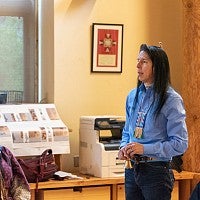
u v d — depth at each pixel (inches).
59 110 207.6
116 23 215.5
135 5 218.5
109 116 197.0
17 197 160.4
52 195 177.8
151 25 221.6
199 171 201.2
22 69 218.4
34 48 219.5
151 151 132.4
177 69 226.1
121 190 188.4
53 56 206.7
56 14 205.8
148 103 138.4
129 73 218.2
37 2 219.8
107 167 186.4
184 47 204.1
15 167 163.2
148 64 136.6
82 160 196.9
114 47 215.2
